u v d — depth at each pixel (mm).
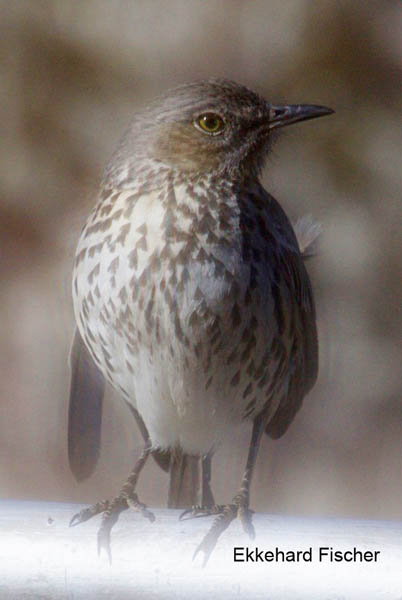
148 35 3211
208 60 3211
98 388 3049
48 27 3211
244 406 3029
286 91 3219
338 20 3219
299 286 3027
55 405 3195
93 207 3027
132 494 2994
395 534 2928
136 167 3008
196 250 2998
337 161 3227
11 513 2936
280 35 3215
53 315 3191
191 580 2926
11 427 3195
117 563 2928
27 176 3203
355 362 3221
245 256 3004
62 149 3207
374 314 3227
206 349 3008
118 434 3188
